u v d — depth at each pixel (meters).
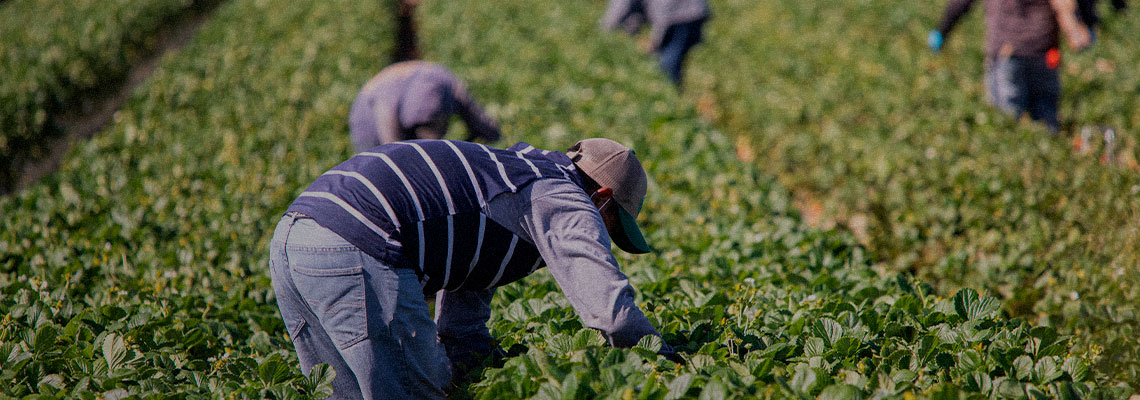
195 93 7.86
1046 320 3.67
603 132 6.67
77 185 5.47
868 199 5.46
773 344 2.75
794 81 9.05
